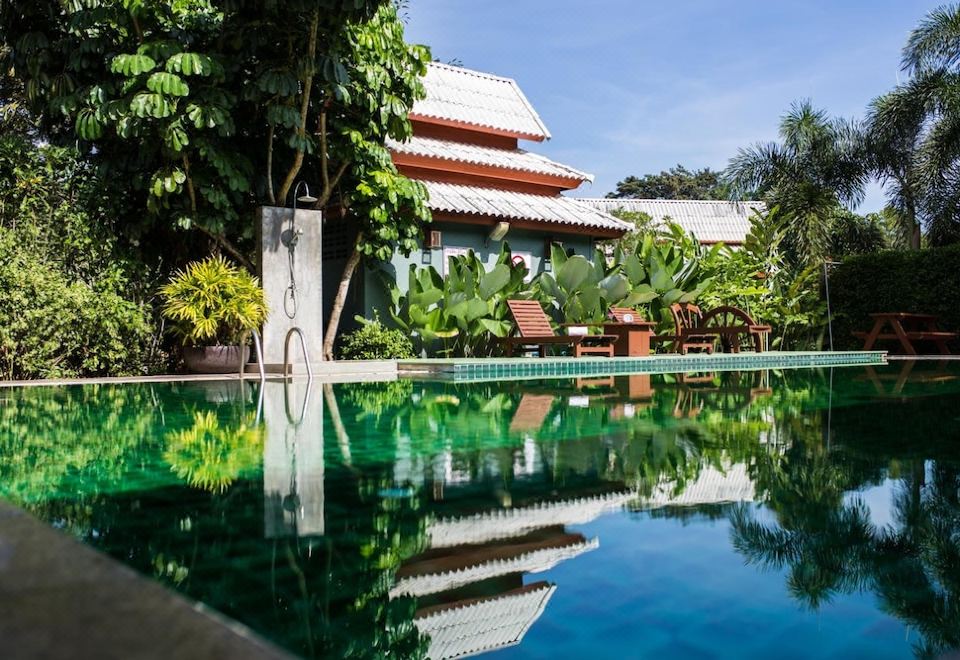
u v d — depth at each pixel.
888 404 5.54
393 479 2.76
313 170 10.84
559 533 1.98
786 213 19.33
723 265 15.59
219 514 2.21
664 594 1.50
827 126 20.55
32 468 2.97
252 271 10.18
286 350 8.33
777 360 11.43
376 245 10.80
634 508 2.26
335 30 9.05
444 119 14.61
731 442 3.65
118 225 9.81
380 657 1.19
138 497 2.43
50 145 9.36
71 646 0.55
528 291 13.12
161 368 9.73
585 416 4.87
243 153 10.05
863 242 24.62
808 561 1.71
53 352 8.80
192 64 8.39
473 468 2.98
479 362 8.91
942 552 1.77
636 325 12.08
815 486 2.56
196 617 0.63
